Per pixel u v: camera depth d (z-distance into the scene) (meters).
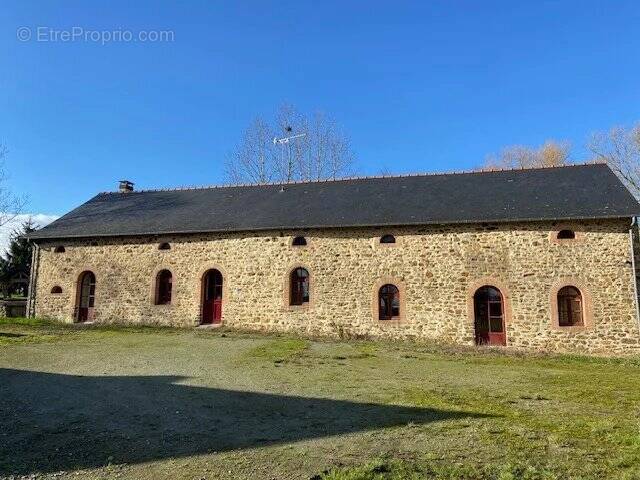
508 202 14.22
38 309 17.53
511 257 13.58
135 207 19.03
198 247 16.33
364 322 14.42
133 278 16.75
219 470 4.38
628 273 12.73
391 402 6.93
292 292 15.35
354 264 14.76
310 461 4.59
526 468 4.34
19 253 30.28
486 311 13.81
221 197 18.75
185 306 16.14
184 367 9.46
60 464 4.56
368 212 15.19
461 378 8.91
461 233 14.05
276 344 12.72
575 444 5.04
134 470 4.40
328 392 7.53
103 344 12.38
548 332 13.03
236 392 7.46
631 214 12.52
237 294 15.70
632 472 4.27
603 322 12.72
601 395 7.59
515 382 8.62
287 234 15.46
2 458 4.71
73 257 17.48
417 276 14.22
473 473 4.25
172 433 5.48
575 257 13.14
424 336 13.93
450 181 16.53
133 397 7.09
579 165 15.93
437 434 5.41
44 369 9.09
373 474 4.20
